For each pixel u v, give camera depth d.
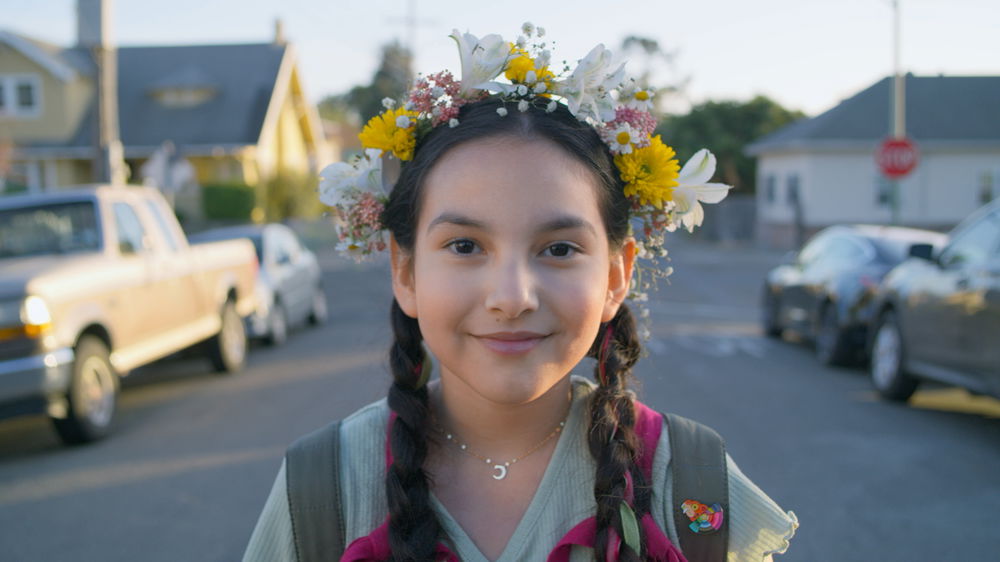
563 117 1.47
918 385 7.61
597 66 1.50
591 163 1.44
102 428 6.67
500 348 1.37
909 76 32.28
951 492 5.18
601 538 1.40
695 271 24.42
